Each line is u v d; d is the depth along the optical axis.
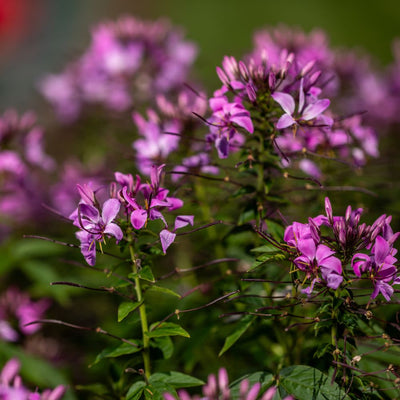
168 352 1.36
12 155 1.61
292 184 1.45
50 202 1.68
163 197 1.34
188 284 1.49
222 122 1.36
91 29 1.92
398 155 1.61
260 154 1.38
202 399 1.29
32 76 5.64
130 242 1.34
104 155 1.74
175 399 1.32
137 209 1.32
